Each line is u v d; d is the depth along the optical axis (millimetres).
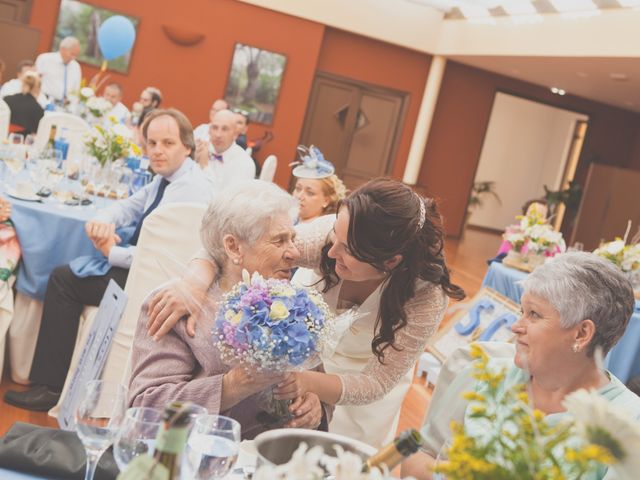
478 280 11938
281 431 1561
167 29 14367
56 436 1729
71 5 13883
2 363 4195
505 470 1096
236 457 1504
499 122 22297
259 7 14742
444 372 2361
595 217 15922
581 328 1856
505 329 5273
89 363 3672
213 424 1521
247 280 1865
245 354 1791
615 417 1149
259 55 14859
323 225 2598
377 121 15977
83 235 4352
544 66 13711
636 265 5766
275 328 1777
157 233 3588
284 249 2156
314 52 15070
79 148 6352
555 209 18250
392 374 2473
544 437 1171
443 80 16391
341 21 15023
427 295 2471
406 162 16203
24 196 4570
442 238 2398
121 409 1536
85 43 14062
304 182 4121
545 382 1927
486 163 22453
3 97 8031
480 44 14266
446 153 16750
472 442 1131
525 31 12914
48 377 4195
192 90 14703
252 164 6801
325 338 1874
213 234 2156
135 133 9492
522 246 6672
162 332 2023
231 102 14922
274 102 15070
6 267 4172
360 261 2297
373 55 15703
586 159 17828
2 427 3832
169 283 2105
